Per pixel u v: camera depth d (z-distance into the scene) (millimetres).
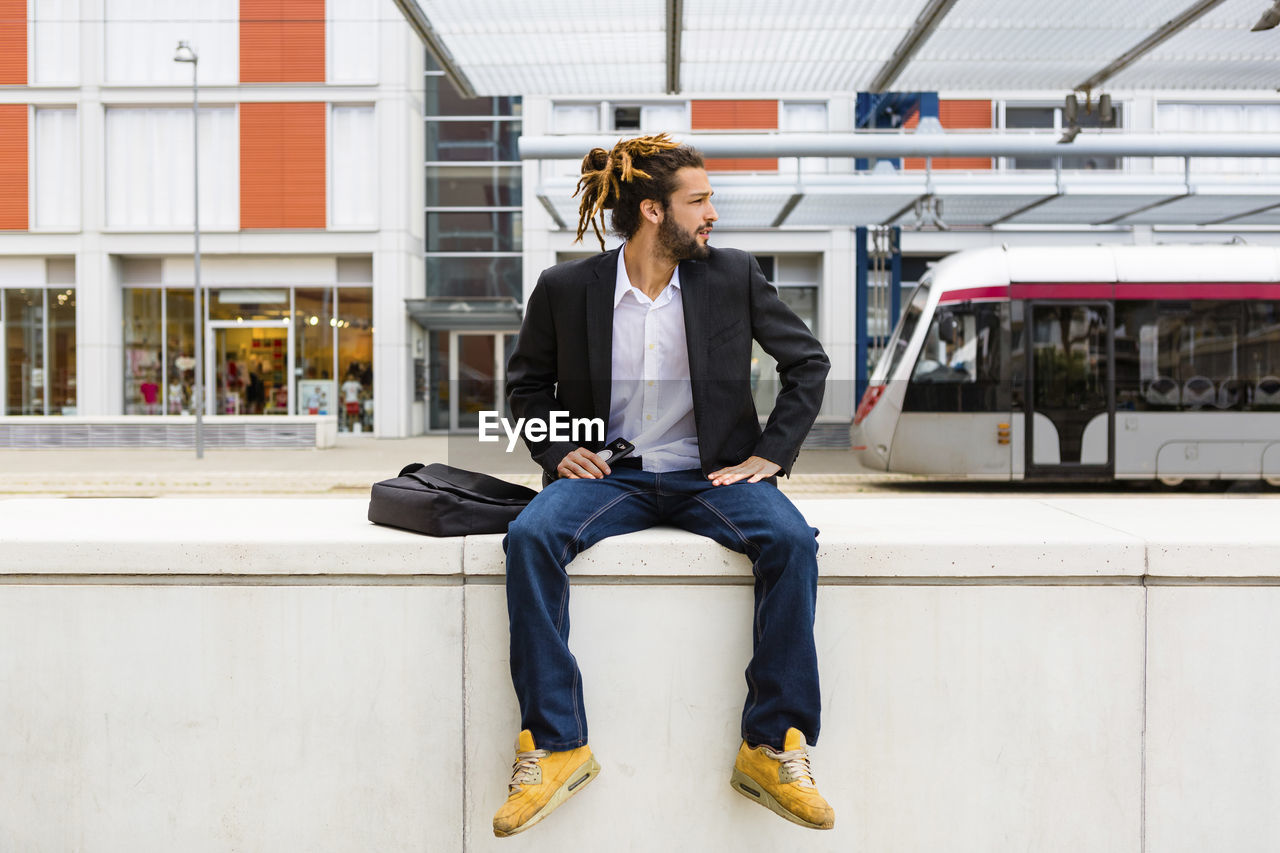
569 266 2172
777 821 1926
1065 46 7238
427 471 2201
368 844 1940
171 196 18016
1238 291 8930
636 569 1904
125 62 17797
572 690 1820
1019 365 8969
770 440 2057
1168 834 1912
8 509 2432
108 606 1916
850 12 6672
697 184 2068
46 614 1920
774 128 17422
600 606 1913
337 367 18609
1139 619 1899
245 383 18578
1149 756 1910
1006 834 1918
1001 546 1887
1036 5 6406
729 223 12891
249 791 1936
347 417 18641
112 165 17969
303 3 17797
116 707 1929
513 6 6562
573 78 7930
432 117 18672
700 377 2082
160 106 17922
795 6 6520
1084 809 1914
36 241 17953
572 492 1947
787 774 1764
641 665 1919
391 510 2039
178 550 1898
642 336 2135
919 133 9648
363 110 18031
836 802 1917
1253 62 7492
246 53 17828
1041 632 1900
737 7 6598
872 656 1903
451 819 1937
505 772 1926
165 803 1938
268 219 18031
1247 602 1900
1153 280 8953
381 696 1923
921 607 1902
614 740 1925
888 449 9344
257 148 17969
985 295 9047
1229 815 1909
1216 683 1904
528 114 17875
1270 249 9055
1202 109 17188
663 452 2129
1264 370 8883
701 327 2100
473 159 18703
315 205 18016
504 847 1936
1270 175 11227
